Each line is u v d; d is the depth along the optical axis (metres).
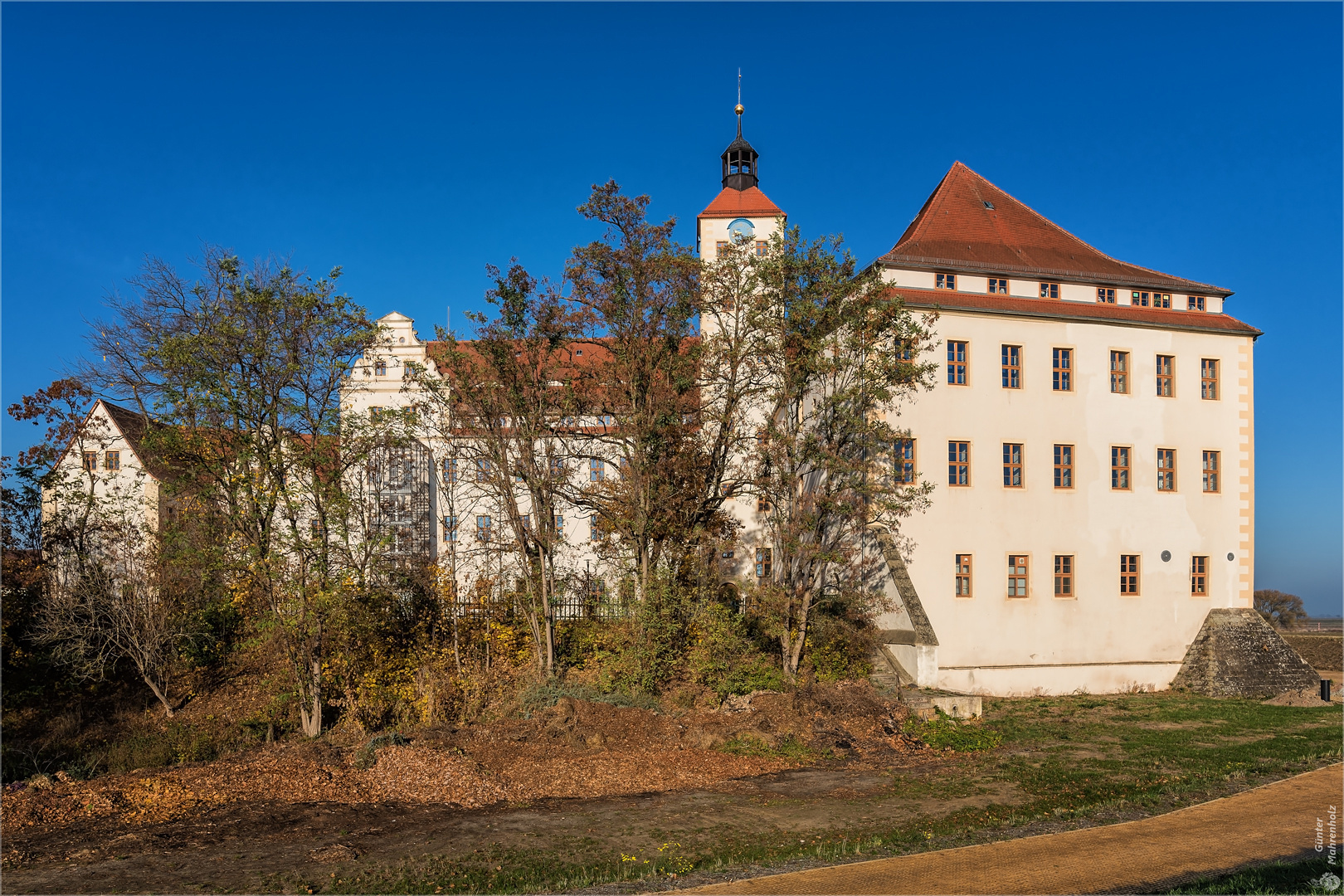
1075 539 26.81
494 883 10.14
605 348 22.09
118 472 30.95
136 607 21.55
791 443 22.22
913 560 25.34
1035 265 29.11
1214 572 28.17
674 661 21.33
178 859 10.96
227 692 22.77
